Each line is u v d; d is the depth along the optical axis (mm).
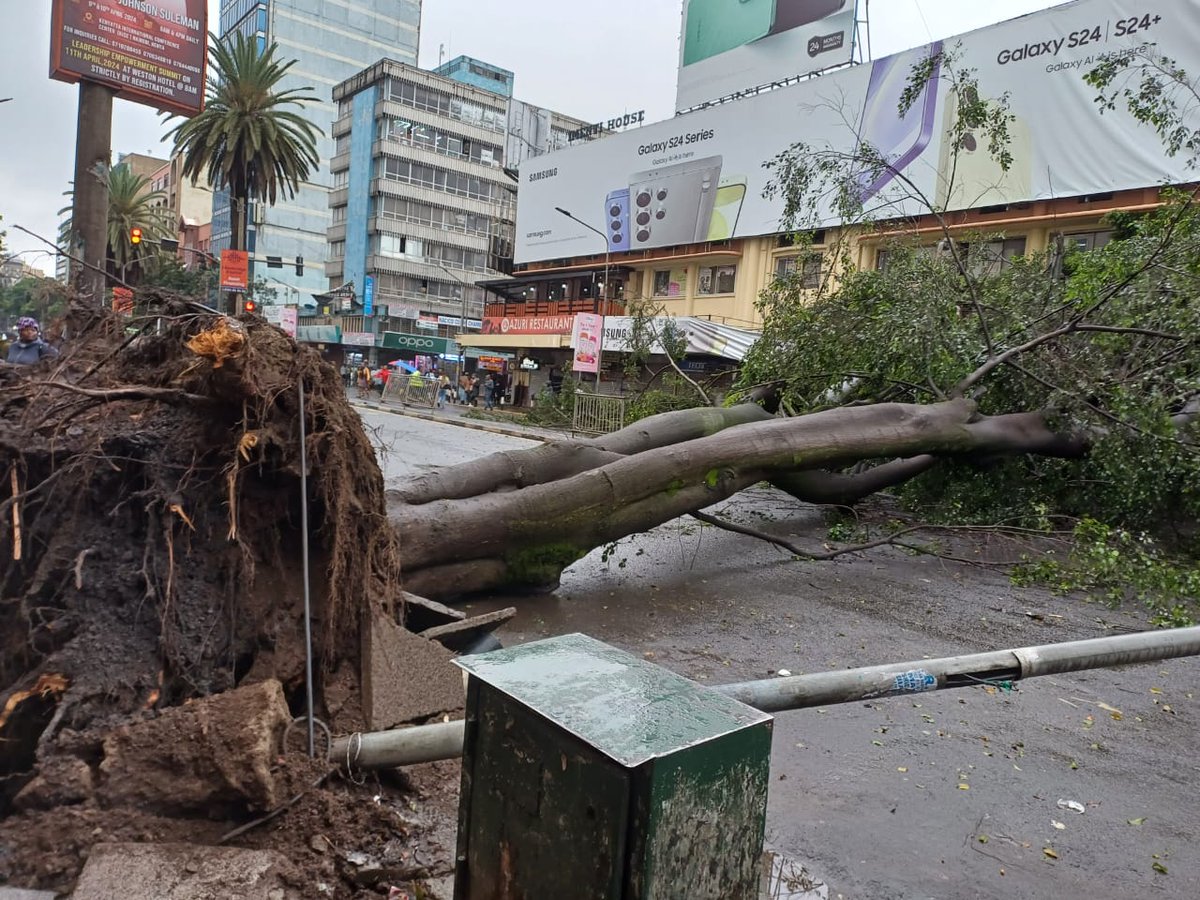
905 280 9242
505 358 41250
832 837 3008
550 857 1414
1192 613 6293
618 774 1267
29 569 3000
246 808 2467
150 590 2889
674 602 6156
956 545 8727
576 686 1538
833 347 9547
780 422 7234
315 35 74875
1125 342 8539
